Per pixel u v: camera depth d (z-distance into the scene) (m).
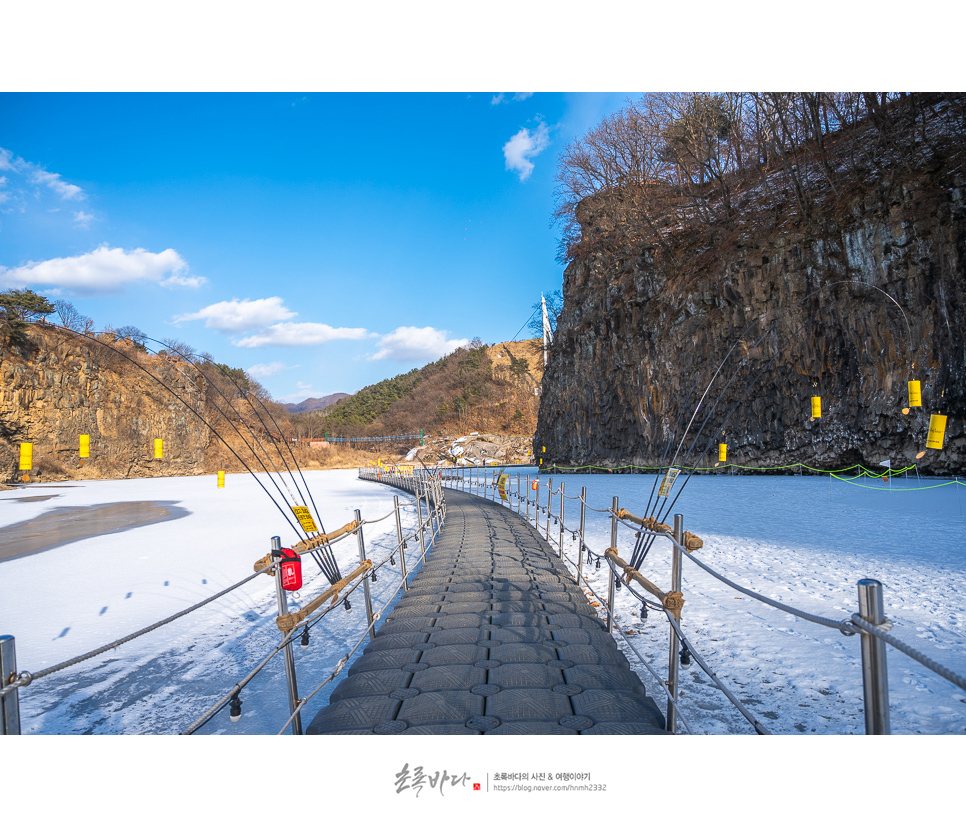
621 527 12.09
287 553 3.16
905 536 9.42
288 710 4.00
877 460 21.72
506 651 3.92
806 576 6.97
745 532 10.56
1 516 22.66
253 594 8.16
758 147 28.92
